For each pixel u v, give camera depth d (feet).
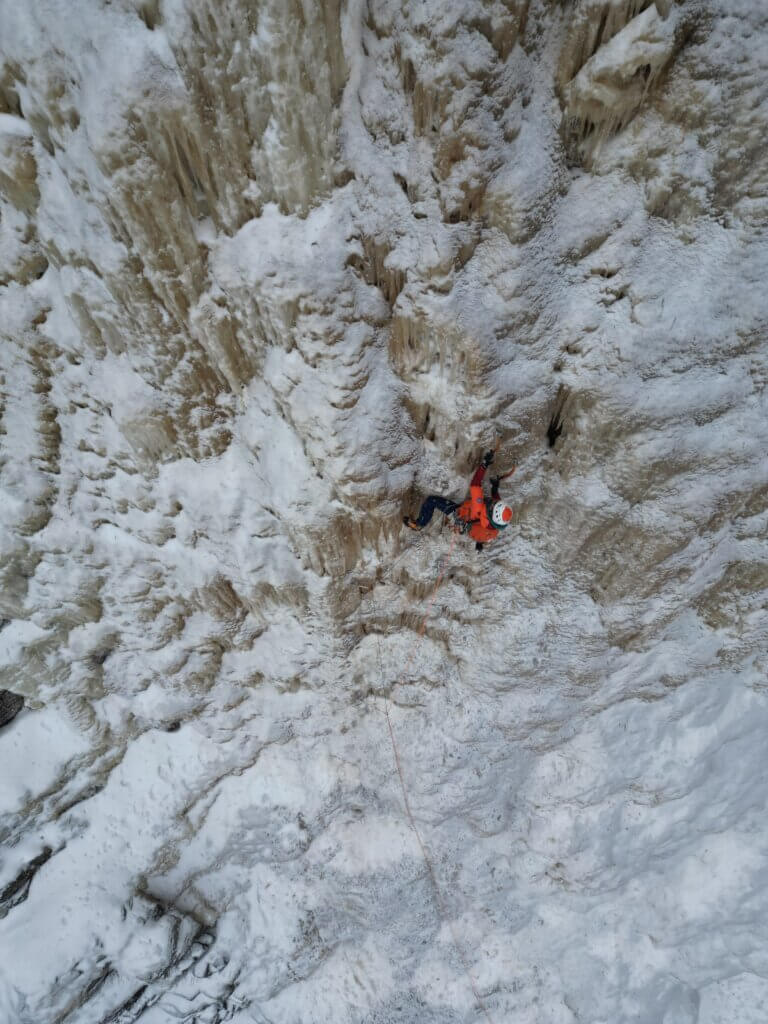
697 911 26.84
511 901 28.30
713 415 15.80
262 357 15.48
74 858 25.57
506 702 24.20
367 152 13.08
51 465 17.93
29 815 24.64
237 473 18.19
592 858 25.95
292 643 22.68
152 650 22.66
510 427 16.71
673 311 14.58
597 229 14.30
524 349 15.60
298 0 10.54
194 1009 27.20
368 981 28.76
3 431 16.89
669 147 13.19
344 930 28.81
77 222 12.89
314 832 27.71
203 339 15.05
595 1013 27.81
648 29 11.48
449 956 28.78
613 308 15.07
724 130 12.70
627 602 20.47
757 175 13.08
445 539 19.76
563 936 28.32
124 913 25.55
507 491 18.60
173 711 24.79
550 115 13.25
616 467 16.96
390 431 16.51
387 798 27.30
